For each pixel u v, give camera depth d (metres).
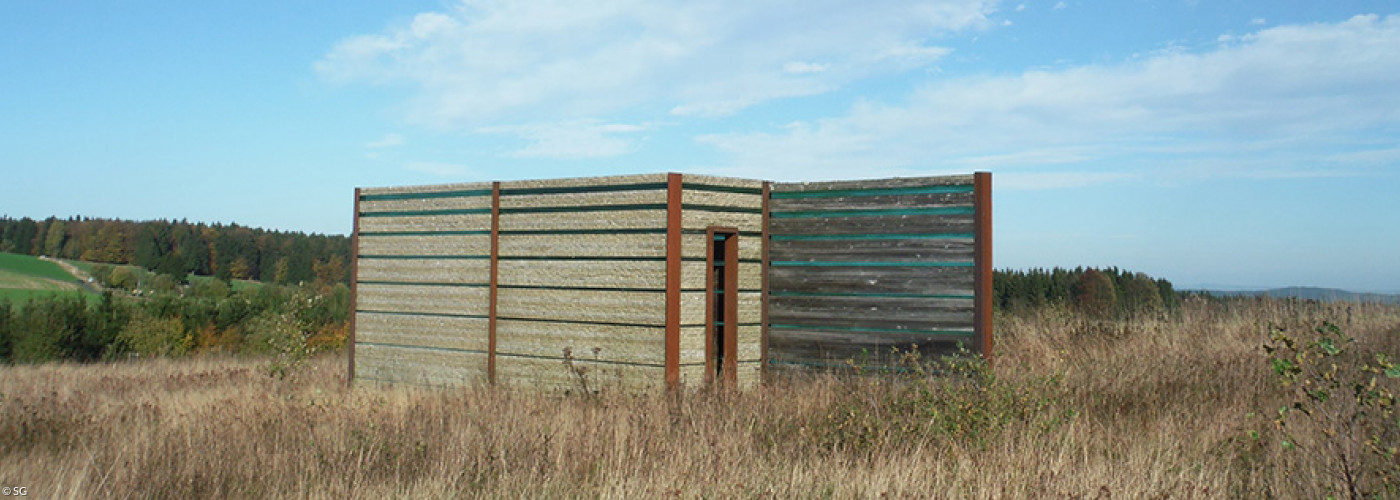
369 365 13.04
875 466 6.93
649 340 10.70
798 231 11.33
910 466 6.83
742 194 11.28
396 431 8.07
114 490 6.46
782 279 11.38
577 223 11.32
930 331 10.61
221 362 19.28
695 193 10.79
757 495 6.24
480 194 12.23
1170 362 11.44
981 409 8.21
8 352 22.53
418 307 12.67
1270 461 7.05
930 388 9.06
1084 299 20.55
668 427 8.27
